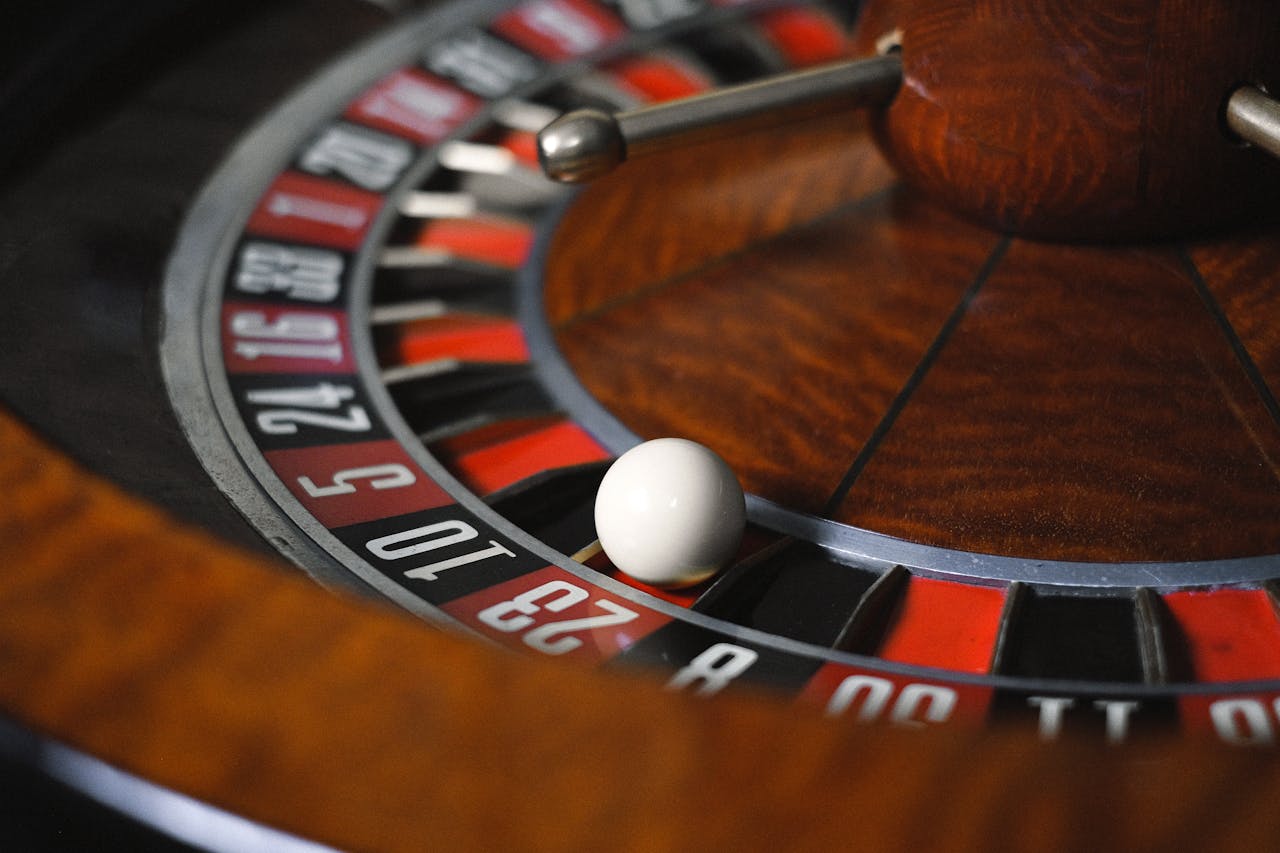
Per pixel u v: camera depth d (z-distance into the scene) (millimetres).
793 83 486
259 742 364
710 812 352
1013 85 471
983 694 402
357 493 448
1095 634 418
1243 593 424
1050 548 433
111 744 366
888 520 441
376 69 580
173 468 446
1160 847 344
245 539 433
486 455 465
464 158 557
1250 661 413
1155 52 462
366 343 492
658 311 496
